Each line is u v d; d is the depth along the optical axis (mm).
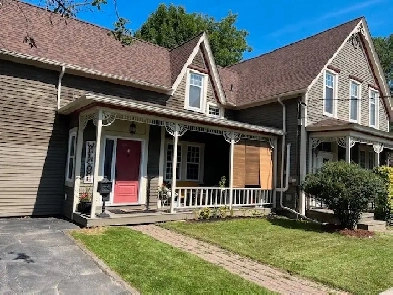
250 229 10148
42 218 10391
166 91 13695
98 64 12328
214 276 5523
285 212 13656
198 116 11117
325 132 13062
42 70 10992
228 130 12500
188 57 14570
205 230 9562
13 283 4734
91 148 11117
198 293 4711
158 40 30625
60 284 4793
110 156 11609
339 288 5418
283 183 14016
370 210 13531
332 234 9953
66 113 11117
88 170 11008
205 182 15344
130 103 9477
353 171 10578
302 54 16547
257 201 14195
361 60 17406
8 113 10266
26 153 10555
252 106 15727
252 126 12828
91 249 6676
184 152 14836
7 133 10227
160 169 12734
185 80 14531
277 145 14531
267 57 19266
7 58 10242
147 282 5008
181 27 31016
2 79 10211
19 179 10398
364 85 17484
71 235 7883
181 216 10984
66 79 11461
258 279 5680
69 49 12078
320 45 16188
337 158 16141
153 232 8961
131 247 7023
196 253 7078
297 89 13805
